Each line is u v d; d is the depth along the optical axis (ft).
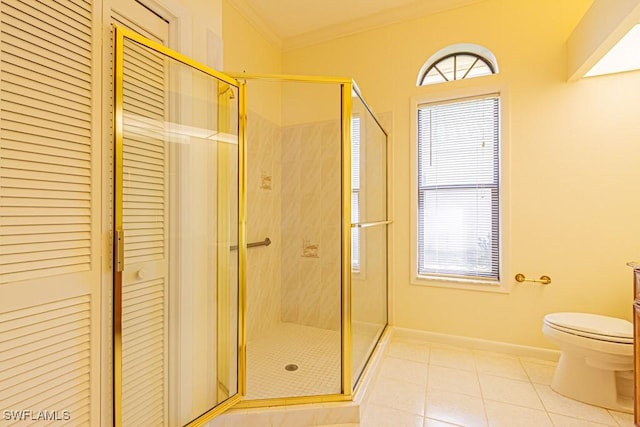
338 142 7.38
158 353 4.31
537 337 7.45
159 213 4.32
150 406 4.19
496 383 6.44
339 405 5.36
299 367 6.69
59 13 3.15
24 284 2.86
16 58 2.80
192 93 4.75
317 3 8.21
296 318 8.57
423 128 8.71
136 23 4.00
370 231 7.64
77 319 3.31
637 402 5.00
